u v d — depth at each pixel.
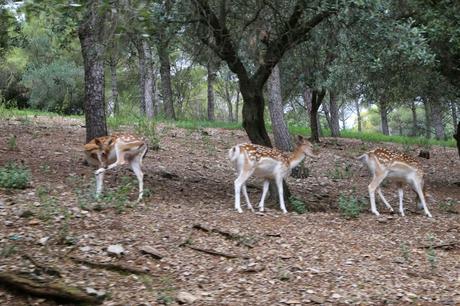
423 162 19.67
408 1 10.66
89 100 11.93
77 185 9.80
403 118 53.88
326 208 10.96
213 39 9.94
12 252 6.18
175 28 8.86
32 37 31.53
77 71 32.44
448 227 9.64
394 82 15.32
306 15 9.90
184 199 10.31
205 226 7.99
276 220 9.16
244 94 10.70
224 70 18.05
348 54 10.24
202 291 5.96
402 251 7.98
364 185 14.17
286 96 20.61
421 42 9.42
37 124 18.09
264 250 7.49
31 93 31.89
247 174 9.65
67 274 5.89
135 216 8.25
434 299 6.25
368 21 9.16
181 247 7.18
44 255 6.29
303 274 6.71
